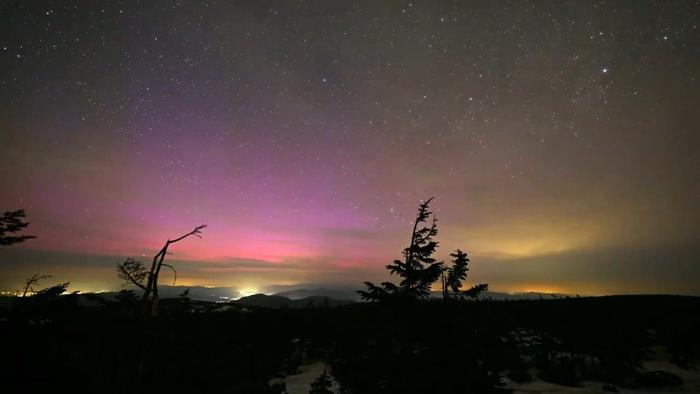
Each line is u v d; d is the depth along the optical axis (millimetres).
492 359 10883
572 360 22891
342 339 22500
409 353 9625
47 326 9617
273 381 19266
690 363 22953
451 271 12320
